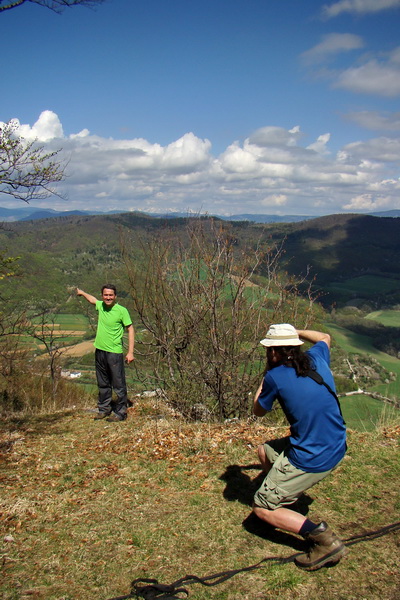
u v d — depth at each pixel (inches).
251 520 141.3
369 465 177.8
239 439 215.9
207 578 113.6
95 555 127.4
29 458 204.4
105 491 167.8
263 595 107.4
